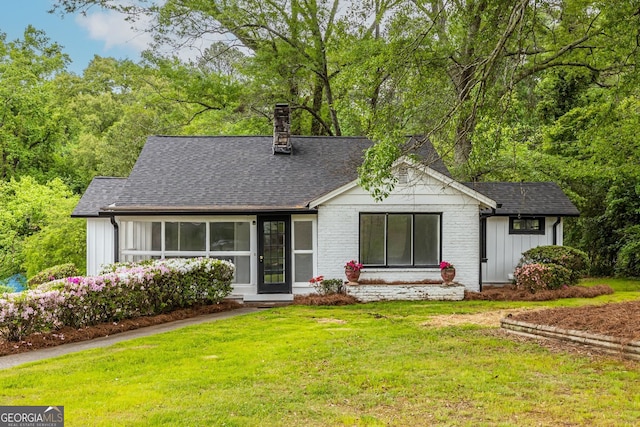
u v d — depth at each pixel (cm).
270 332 1059
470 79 1094
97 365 813
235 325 1152
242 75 2620
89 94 4362
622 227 2289
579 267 1694
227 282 1487
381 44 1861
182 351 901
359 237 1580
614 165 2023
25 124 3300
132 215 1552
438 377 722
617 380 697
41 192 2638
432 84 1192
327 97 2555
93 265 1712
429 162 1068
